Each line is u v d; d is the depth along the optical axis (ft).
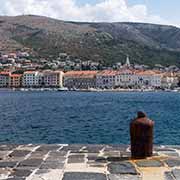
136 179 29.27
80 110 253.24
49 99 440.45
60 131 128.06
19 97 500.74
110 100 418.72
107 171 31.68
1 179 29.37
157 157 36.32
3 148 42.01
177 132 122.52
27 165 33.91
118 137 111.45
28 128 137.90
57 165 33.86
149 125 35.81
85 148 42.04
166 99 451.12
